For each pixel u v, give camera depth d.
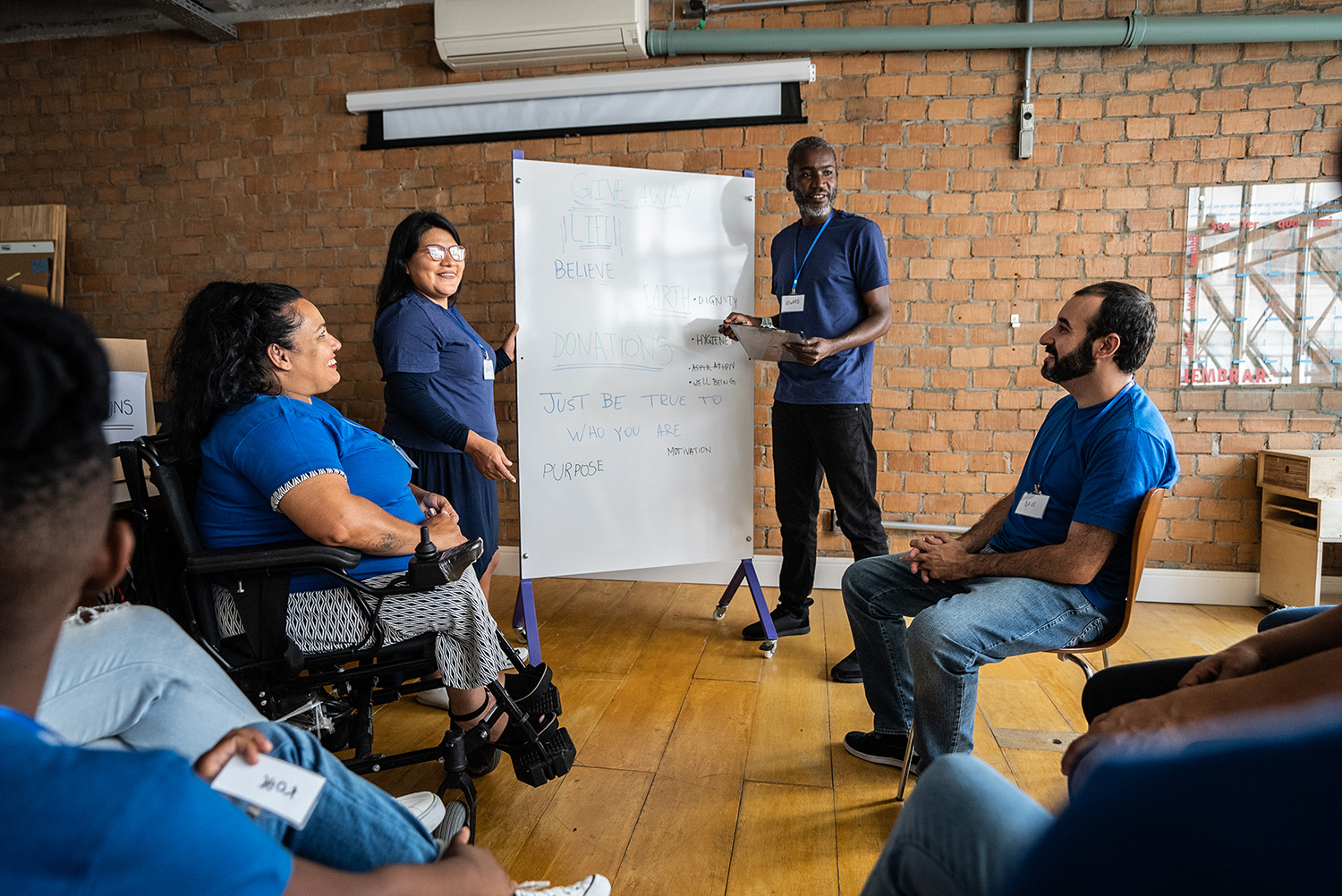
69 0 3.53
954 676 1.62
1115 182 3.09
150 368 3.68
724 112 3.24
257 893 0.48
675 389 2.83
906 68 3.13
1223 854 0.38
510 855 1.61
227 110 3.52
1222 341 3.11
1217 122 3.02
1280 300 3.05
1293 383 3.08
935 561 1.86
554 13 3.12
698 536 2.89
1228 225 3.05
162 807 0.44
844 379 2.71
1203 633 2.88
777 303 3.31
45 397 0.45
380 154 3.45
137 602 1.52
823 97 3.19
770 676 2.54
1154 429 1.65
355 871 0.88
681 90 3.25
